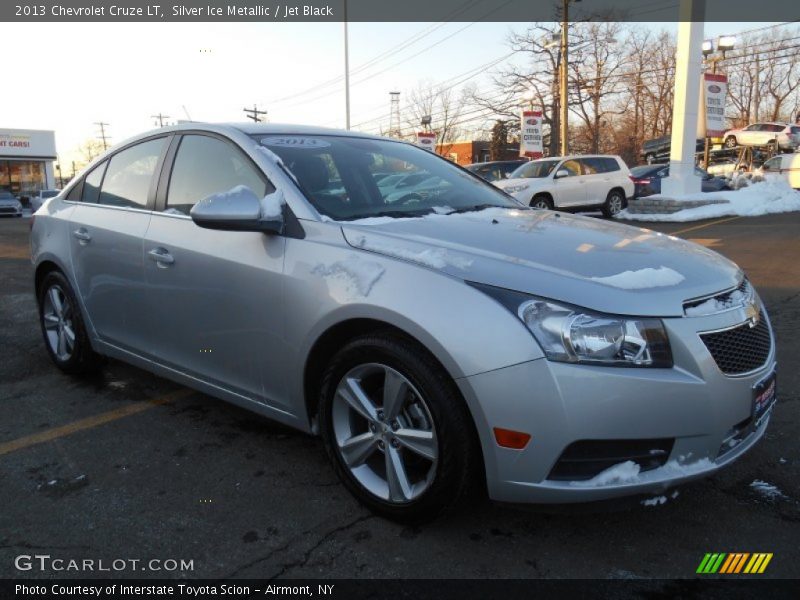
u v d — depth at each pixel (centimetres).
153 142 384
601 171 1731
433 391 237
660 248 281
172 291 335
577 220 333
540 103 4791
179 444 343
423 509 249
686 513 272
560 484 224
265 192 309
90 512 277
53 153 4494
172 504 283
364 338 256
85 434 356
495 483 230
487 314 226
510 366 221
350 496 288
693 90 1675
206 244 317
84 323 415
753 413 247
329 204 303
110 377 449
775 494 285
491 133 5706
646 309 227
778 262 898
